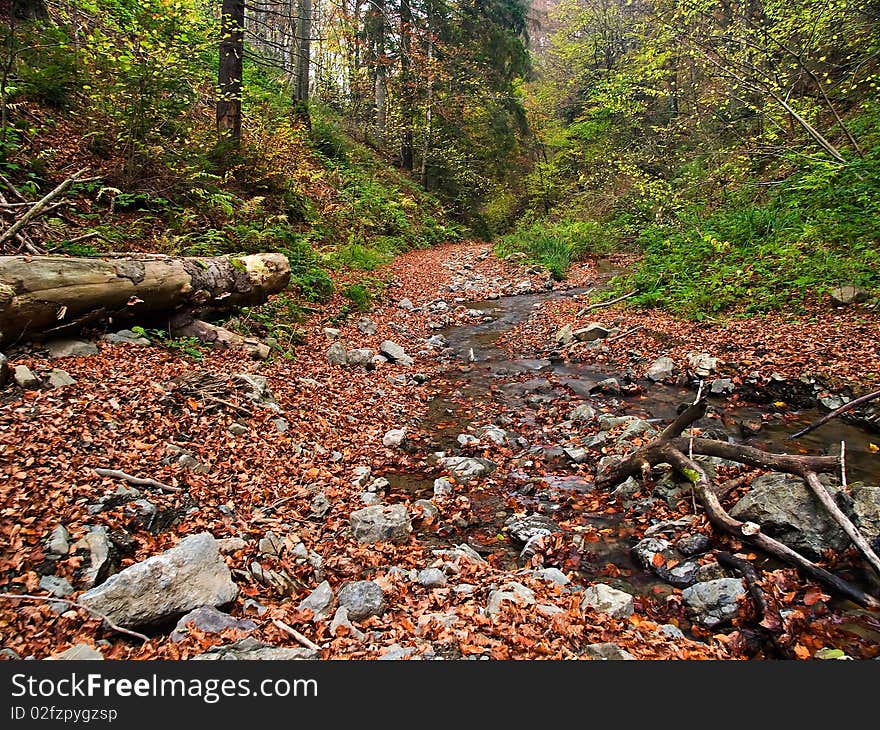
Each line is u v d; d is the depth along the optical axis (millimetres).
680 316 9914
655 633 3164
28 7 9773
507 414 7219
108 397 4824
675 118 19062
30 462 3732
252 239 10062
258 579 3492
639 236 17375
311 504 4543
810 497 4016
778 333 8031
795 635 3162
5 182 6988
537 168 29234
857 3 11852
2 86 7848
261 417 5586
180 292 6664
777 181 13023
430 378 8711
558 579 3758
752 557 3912
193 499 4105
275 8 19625
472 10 27250
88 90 8914
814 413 6363
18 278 4926
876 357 6766
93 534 3357
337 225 15625
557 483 5375
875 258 8555
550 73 36781
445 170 27891
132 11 8758
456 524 4691
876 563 3373
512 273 17797
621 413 6926
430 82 25422
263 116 15805
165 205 9117
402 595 3426
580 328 10438
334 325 9984
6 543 3119
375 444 6129
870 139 11648
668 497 4777
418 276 16625
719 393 7184
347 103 27234
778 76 12570
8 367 4602
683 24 13172
